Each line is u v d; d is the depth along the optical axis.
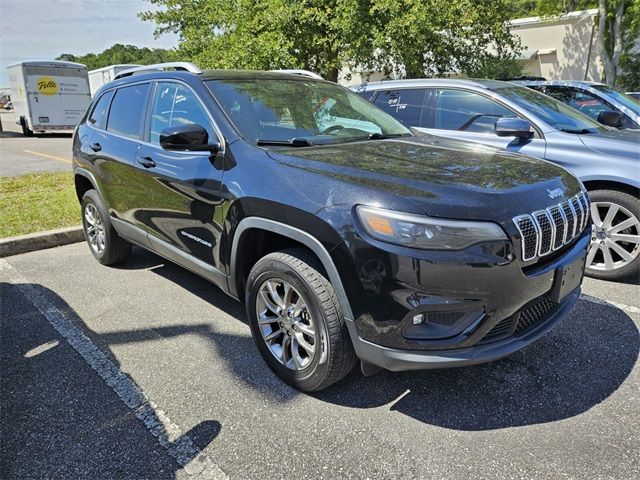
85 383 2.85
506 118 4.68
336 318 2.41
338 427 2.46
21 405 2.66
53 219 5.97
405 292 2.18
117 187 4.10
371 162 2.68
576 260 2.64
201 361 3.07
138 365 3.03
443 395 2.70
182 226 3.36
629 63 17.64
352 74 9.84
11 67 21.69
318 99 3.69
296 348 2.71
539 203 2.43
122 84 4.31
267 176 2.67
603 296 3.94
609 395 2.68
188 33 10.90
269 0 8.71
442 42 9.59
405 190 2.28
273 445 2.34
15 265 4.86
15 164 11.16
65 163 11.38
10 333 3.46
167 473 2.18
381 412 2.57
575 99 6.77
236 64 8.97
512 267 2.26
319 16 8.38
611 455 2.23
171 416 2.56
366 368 2.45
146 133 3.78
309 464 2.22
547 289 2.49
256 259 2.99
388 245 2.18
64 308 3.85
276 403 2.65
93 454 2.29
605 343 3.21
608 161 4.11
